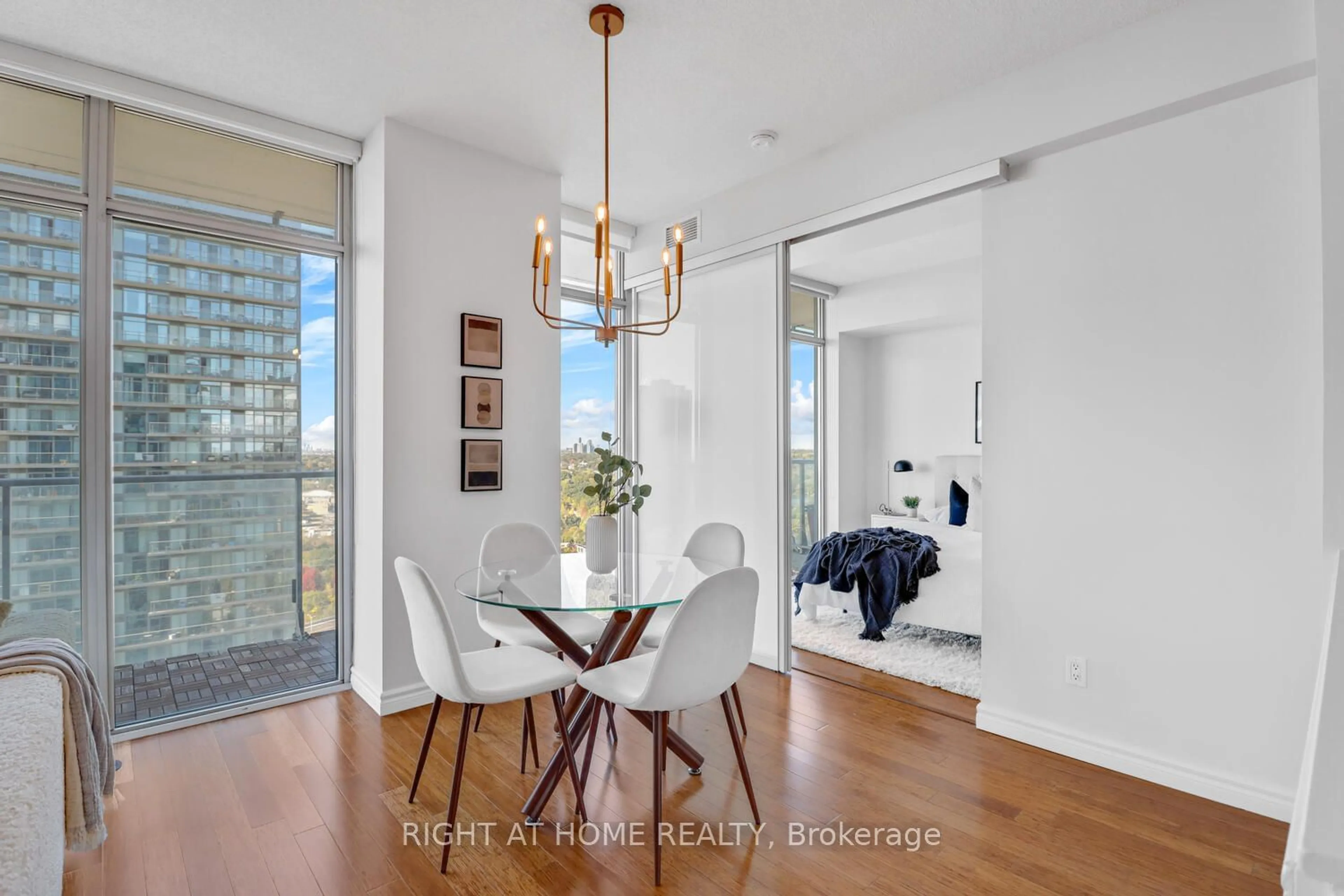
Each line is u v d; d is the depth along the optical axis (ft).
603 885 5.81
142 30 7.64
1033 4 7.23
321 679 10.36
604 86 8.92
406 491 9.73
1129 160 7.85
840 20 7.54
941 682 10.69
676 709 6.03
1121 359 7.88
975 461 17.95
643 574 8.11
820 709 9.77
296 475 10.14
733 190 12.31
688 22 7.57
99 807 5.02
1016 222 8.78
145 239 8.98
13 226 8.09
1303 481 6.72
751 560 12.11
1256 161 7.00
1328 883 2.04
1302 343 6.72
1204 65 7.07
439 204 10.15
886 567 12.54
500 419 10.72
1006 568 8.82
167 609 9.12
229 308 9.61
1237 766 7.10
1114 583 7.93
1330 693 2.77
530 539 10.02
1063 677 8.33
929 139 9.43
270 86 8.84
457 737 8.77
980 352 18.52
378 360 9.67
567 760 6.72
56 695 4.75
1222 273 7.20
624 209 13.37
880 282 18.67
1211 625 7.26
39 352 8.23
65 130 8.40
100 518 8.52
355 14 7.41
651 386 14.28
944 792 7.37
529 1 7.20
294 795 7.26
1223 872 5.98
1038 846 6.39
